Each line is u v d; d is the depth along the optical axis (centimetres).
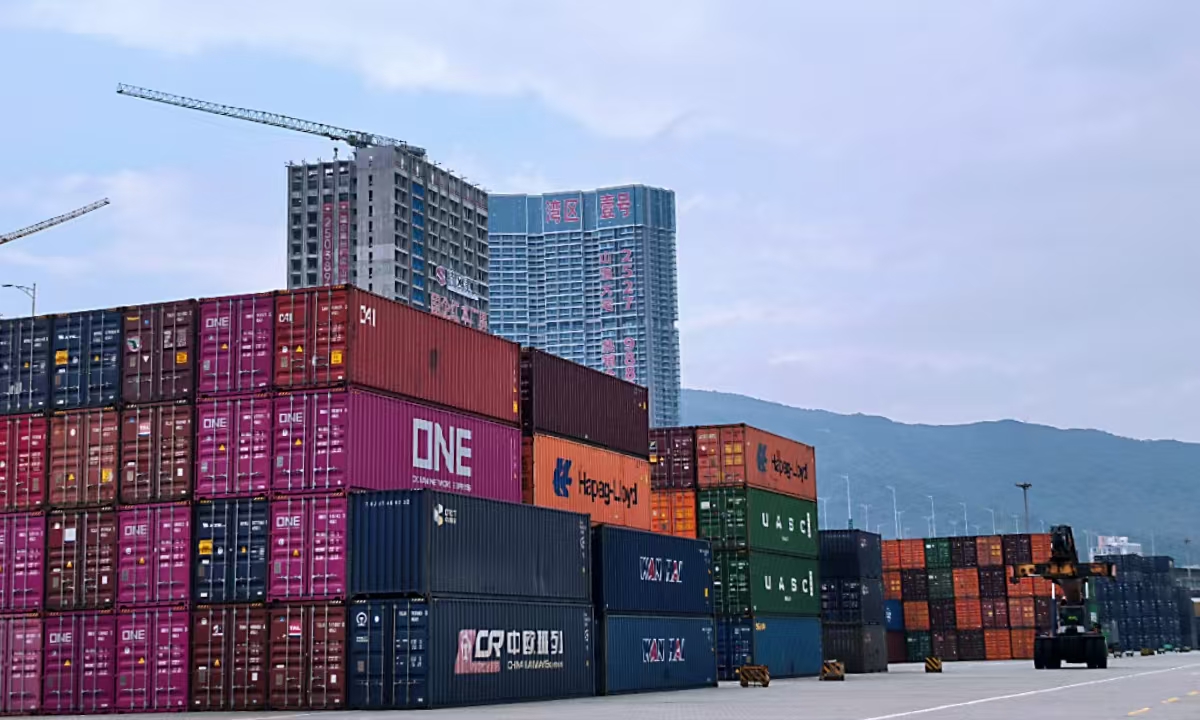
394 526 4097
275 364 4297
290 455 4228
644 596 5641
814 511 8188
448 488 4647
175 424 4378
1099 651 9025
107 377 4491
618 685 5309
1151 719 3453
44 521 4456
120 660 4281
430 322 4647
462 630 4225
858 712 3862
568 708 4156
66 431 4500
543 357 5375
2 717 4312
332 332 4244
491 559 4444
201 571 4259
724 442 7238
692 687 6019
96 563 4375
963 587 12938
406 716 3712
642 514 6184
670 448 7338
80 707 4284
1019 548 12788
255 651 4162
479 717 3641
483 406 4922
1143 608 19200
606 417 5906
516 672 4538
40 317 4612
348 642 4084
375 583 4094
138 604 4300
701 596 6266
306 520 4181
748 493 7150
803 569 7875
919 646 12975
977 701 4556
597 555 5319
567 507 5444
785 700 4712
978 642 12812
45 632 4378
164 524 4325
